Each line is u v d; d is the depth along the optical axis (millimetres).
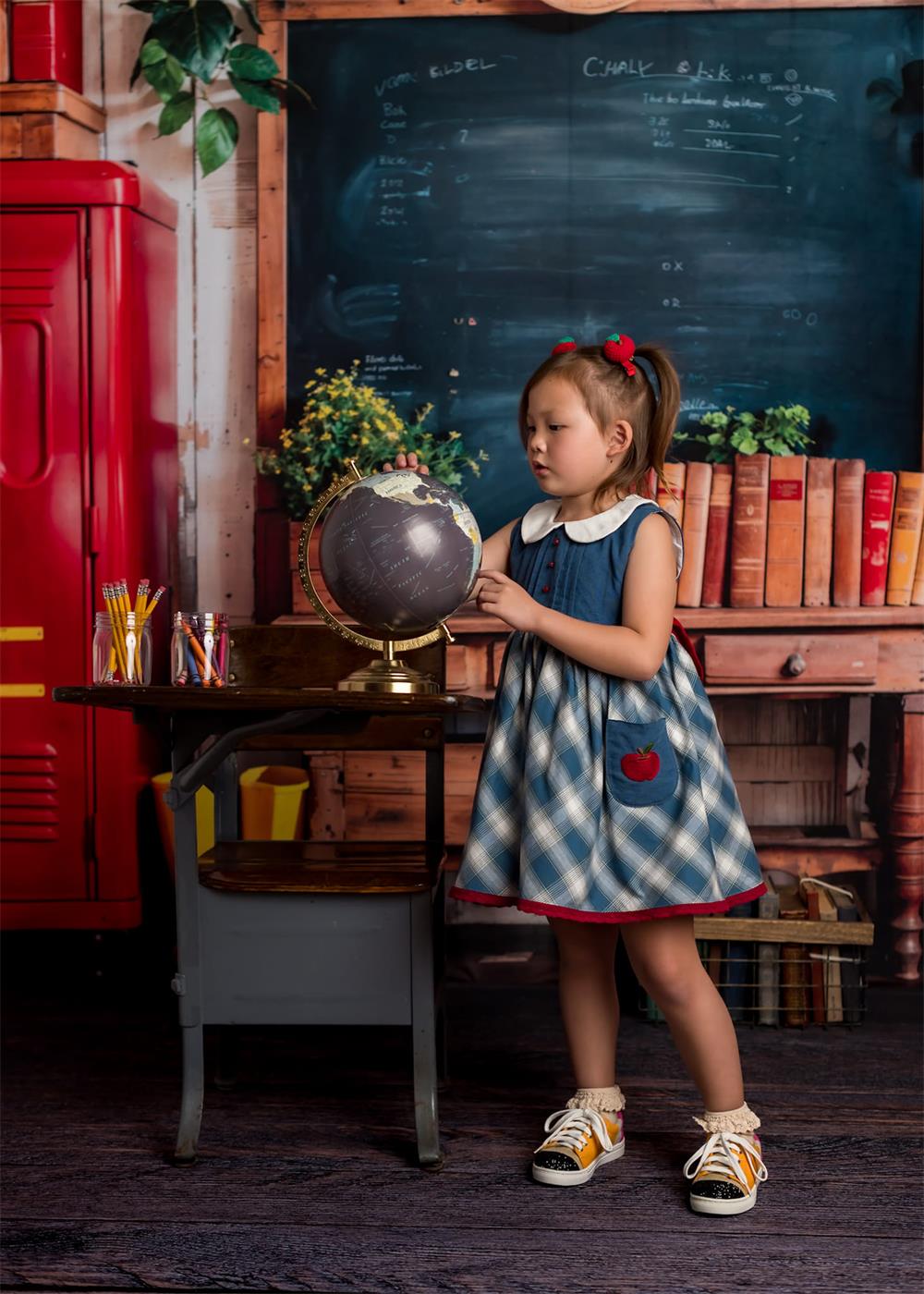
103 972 2721
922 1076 2238
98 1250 1592
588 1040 1845
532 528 1882
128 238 2631
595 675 1726
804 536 2791
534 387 1772
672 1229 1644
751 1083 2193
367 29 2875
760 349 2863
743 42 2826
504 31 2855
